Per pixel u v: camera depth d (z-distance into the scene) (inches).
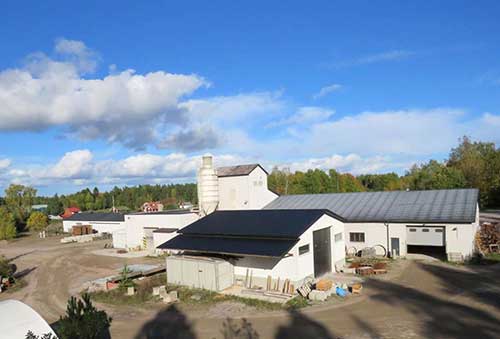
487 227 1228.5
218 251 842.8
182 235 1020.5
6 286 1013.8
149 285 883.4
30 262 1433.3
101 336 598.9
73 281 1034.7
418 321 581.0
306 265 836.6
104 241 2003.0
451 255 1021.8
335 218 986.1
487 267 926.4
